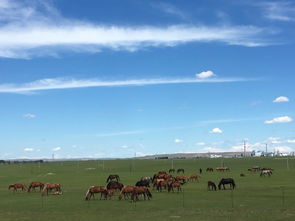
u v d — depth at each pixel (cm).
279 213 3750
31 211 4203
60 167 15688
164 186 5966
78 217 3728
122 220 3534
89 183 7775
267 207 4169
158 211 4006
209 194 5397
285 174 9162
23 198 5381
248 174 9575
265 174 8912
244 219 3469
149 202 4691
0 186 7612
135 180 8456
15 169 14675
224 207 4209
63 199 5131
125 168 14025
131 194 5103
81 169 13775
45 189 5794
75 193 5828
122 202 4731
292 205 4300
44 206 4547
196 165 15700
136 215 3778
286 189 5866
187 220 3475
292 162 16312
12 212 4156
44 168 14988
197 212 3891
